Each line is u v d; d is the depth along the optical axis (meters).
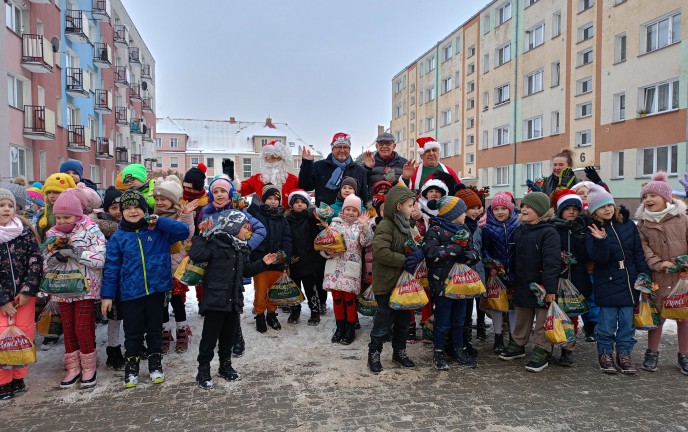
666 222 4.18
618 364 4.21
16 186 4.59
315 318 5.57
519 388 3.79
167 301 4.30
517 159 25.45
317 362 4.37
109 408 3.44
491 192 27.83
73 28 19.61
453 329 4.39
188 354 4.61
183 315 4.72
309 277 5.62
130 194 3.94
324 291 6.00
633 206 17.72
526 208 4.31
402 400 3.56
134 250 3.84
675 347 4.83
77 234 3.82
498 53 27.36
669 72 16.39
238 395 3.65
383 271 4.19
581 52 20.72
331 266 4.96
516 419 3.25
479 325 5.27
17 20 15.28
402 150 42.81
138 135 35.97
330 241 4.82
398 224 4.16
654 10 16.89
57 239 3.75
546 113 23.08
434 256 4.13
